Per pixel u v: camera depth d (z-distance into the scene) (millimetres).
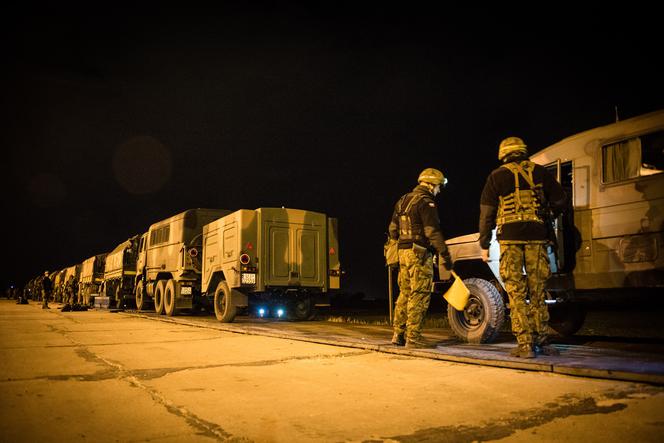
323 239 11664
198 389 3564
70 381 3877
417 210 5516
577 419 2688
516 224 4586
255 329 8180
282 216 11086
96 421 2807
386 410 2953
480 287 5957
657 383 3352
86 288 26453
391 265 6008
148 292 16344
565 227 5328
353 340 6188
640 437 2391
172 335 7656
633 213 4789
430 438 2457
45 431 2635
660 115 4723
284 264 10984
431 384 3621
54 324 10148
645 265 4668
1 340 6844
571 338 6602
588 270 5098
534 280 4605
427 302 5504
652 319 9539
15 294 49438
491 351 5035
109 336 7457
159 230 15992
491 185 4801
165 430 2639
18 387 3670
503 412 2854
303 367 4430
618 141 4988
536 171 4660
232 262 10758
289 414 2902
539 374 3885
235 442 2441
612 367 3771
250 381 3828
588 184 5180
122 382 3830
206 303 14430
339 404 3104
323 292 11695
